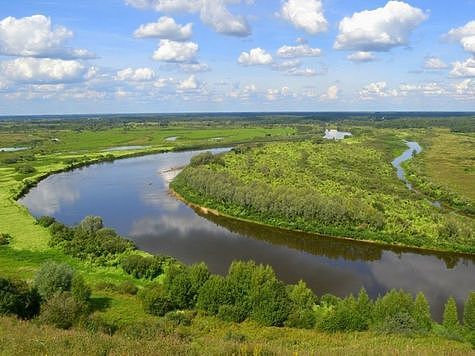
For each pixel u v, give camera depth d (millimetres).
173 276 59500
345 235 100875
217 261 85562
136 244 93750
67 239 87250
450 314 53250
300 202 109625
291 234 104188
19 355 30234
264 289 53562
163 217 115438
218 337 45219
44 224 98438
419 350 37844
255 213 114938
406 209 115062
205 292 55875
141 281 71062
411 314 52062
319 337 47062
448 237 96875
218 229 106625
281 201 112375
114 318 51781
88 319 46031
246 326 51656
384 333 48125
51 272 56625
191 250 91312
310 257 90062
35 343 32531
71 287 56656
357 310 53094
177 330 45469
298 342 44125
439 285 77438
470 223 103000
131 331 43344
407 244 96438
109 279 71062
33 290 51844
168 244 94500
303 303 58906
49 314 45719
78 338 35219
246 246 95125
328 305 62625
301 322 52250
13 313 47469
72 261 78188
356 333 48781
